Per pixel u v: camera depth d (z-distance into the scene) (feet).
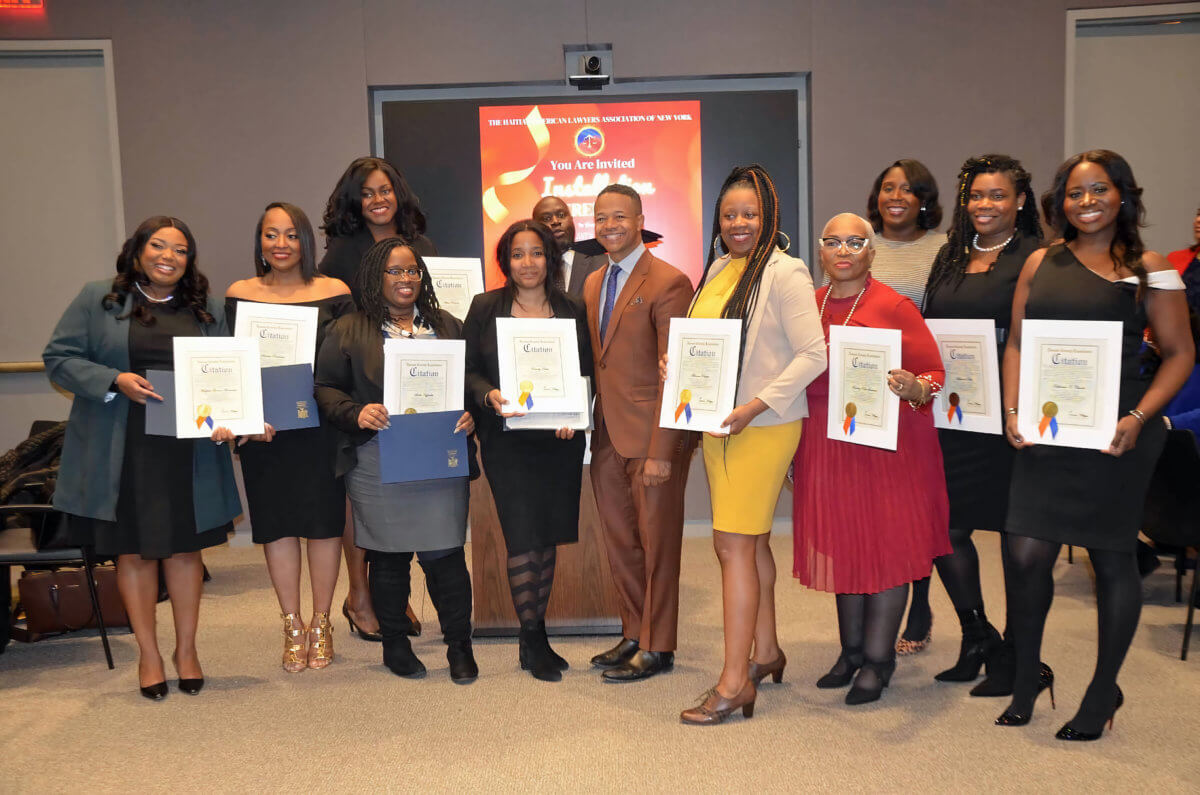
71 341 9.38
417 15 17.47
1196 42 17.98
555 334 9.40
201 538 9.63
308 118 17.63
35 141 18.02
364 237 11.55
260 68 17.54
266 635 11.96
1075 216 7.73
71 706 9.59
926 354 8.52
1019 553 8.23
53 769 8.04
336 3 17.46
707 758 7.93
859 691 9.11
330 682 10.11
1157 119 18.20
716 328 8.26
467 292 11.58
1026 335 7.82
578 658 10.71
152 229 9.42
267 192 17.74
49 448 13.20
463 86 17.89
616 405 9.61
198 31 17.46
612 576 11.46
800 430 8.59
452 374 9.41
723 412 8.14
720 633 11.62
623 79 17.65
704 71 17.48
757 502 8.42
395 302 9.64
